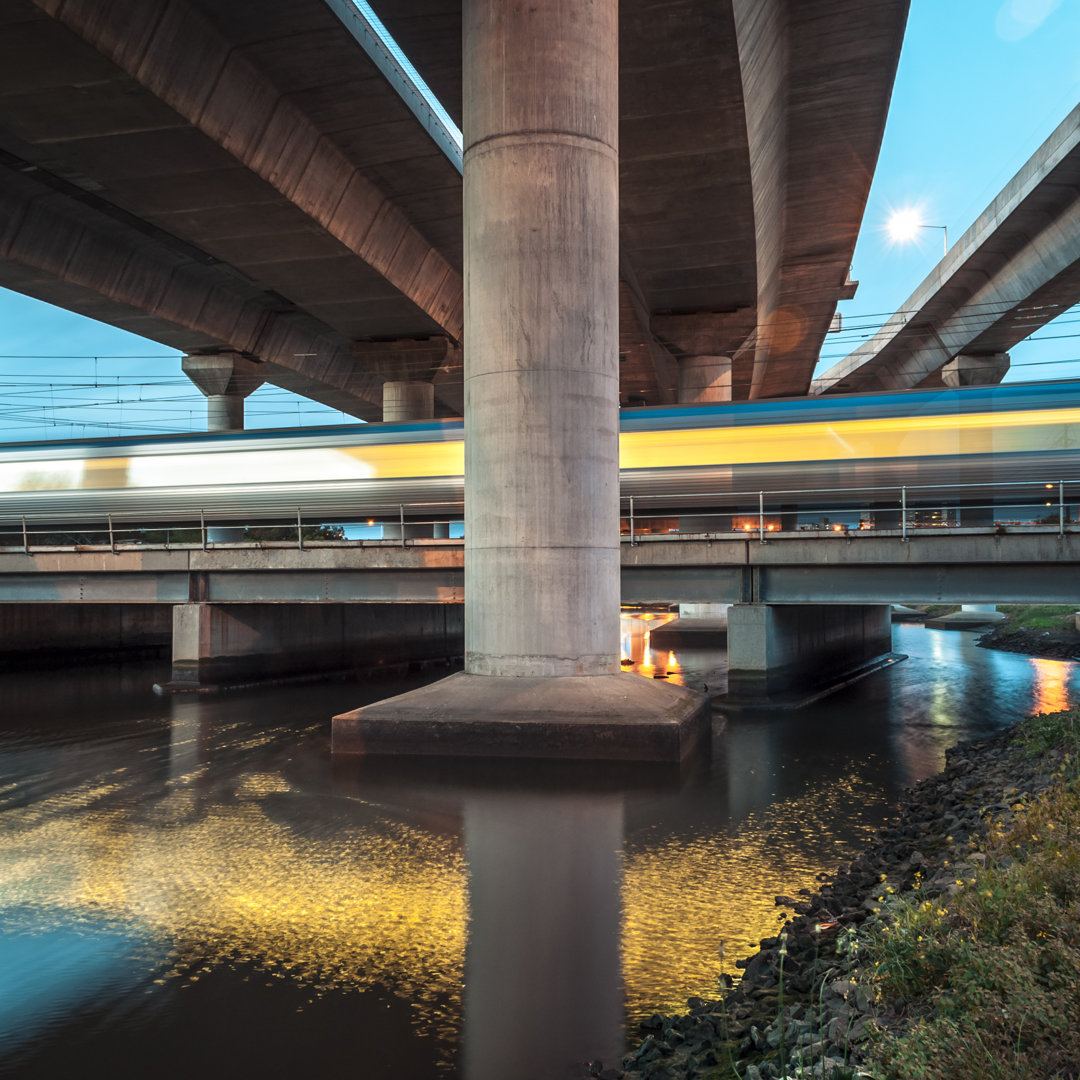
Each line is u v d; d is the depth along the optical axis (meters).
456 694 18.03
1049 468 25.11
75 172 30.05
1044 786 10.59
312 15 23.48
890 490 26.28
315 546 26.25
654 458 27.73
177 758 17.92
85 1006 7.56
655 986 7.72
